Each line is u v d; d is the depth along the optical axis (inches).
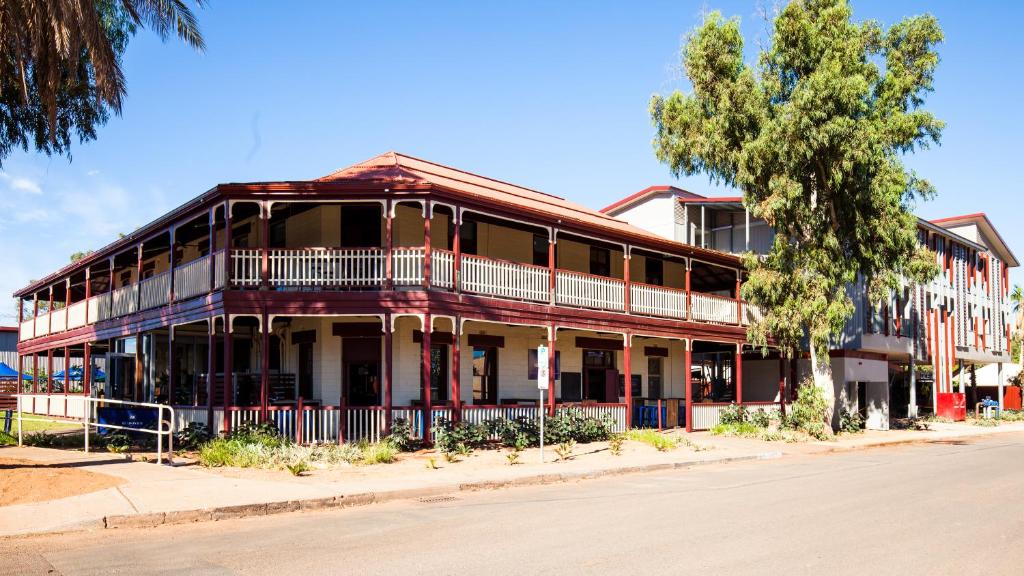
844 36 988.6
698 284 1299.2
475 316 808.9
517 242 997.2
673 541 361.1
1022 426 1553.9
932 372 1833.2
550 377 890.1
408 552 338.0
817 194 1043.9
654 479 625.9
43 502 440.1
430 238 833.5
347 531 390.3
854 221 1033.5
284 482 537.6
